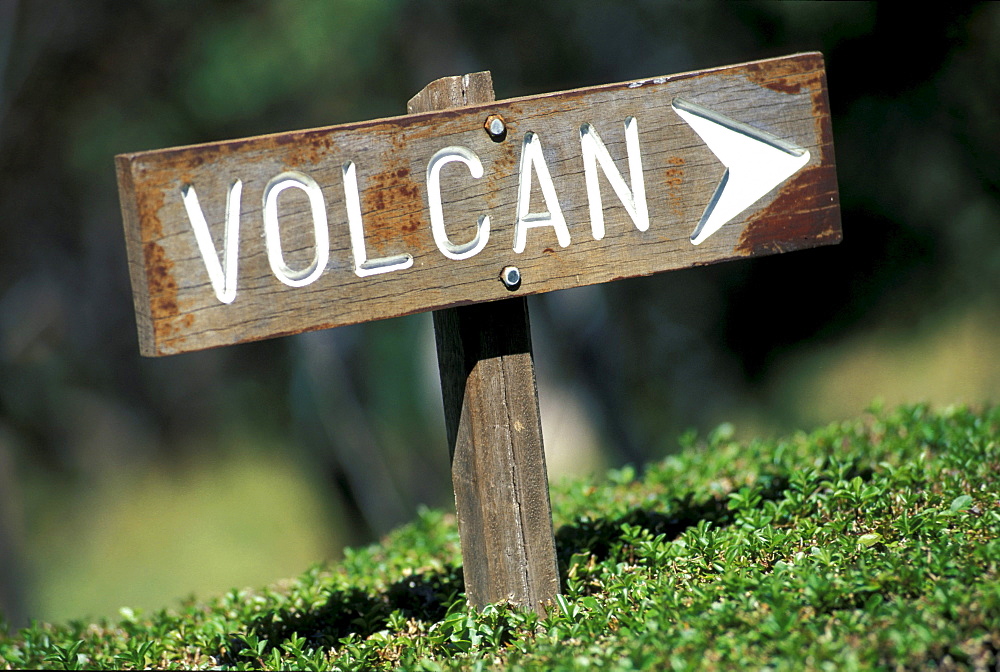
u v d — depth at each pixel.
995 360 24.84
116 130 22.03
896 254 22.97
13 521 23.28
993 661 5.30
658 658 5.36
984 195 20.98
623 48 22.80
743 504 7.86
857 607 5.88
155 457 28.70
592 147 6.46
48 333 24.58
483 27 22.28
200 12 21.75
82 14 21.08
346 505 31.28
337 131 5.99
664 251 6.64
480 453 6.55
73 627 8.58
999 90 19.53
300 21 21.09
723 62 22.23
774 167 6.82
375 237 6.09
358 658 6.53
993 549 6.00
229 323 5.86
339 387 28.27
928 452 9.40
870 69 20.73
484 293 6.31
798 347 27.08
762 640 5.45
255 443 30.61
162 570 27.83
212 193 5.79
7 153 21.61
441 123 6.17
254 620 7.76
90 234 24.09
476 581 6.77
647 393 28.62
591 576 7.30
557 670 5.43
